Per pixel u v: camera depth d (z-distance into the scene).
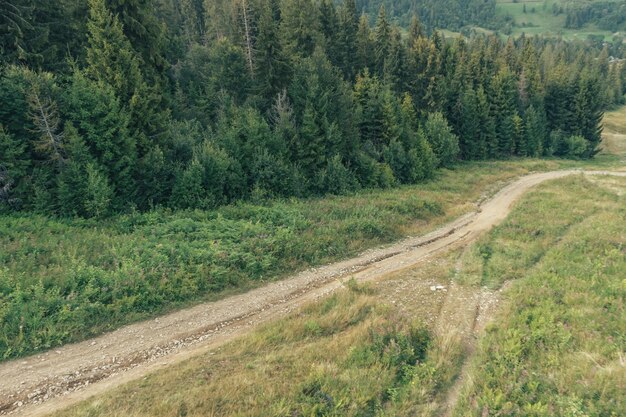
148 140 25.30
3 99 20.30
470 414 9.04
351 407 9.27
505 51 83.88
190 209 23.48
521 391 9.76
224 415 9.06
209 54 43.56
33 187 20.41
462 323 13.87
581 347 11.50
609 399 9.32
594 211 29.69
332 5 52.59
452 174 47.00
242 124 29.70
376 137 42.50
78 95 21.95
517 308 14.27
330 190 31.48
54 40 27.39
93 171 21.05
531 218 27.53
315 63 35.09
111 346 12.43
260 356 11.68
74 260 15.59
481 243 22.50
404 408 9.48
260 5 52.59
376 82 44.75
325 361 11.26
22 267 14.98
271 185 28.28
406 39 70.06
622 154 76.69
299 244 20.33
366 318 13.85
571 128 71.31
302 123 33.19
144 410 9.27
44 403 9.95
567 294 14.83
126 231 20.00
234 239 20.00
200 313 14.70
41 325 12.49
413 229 26.06
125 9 26.62
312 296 16.45
